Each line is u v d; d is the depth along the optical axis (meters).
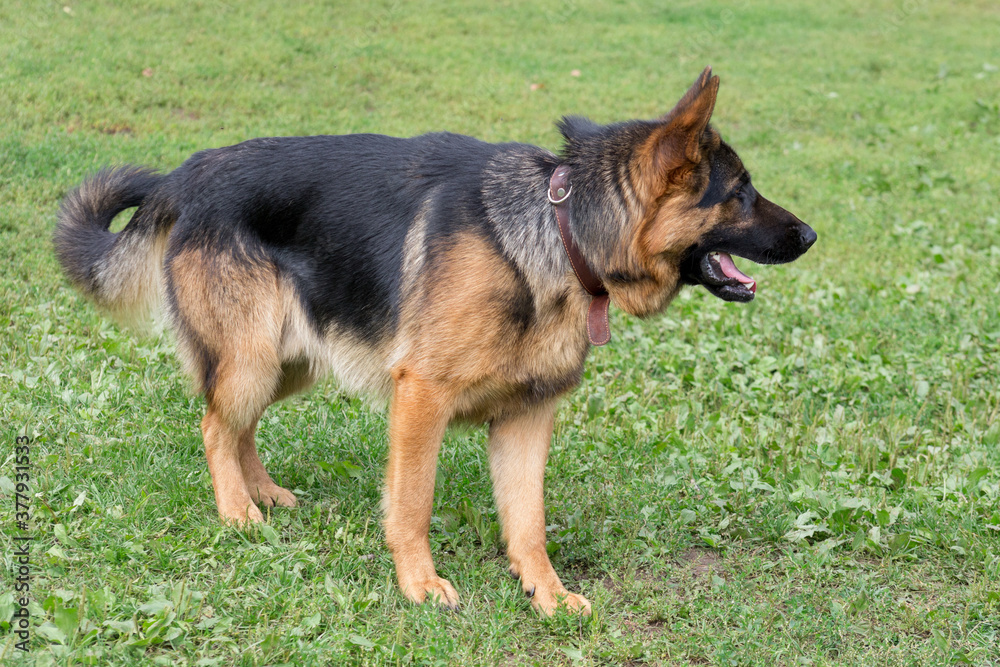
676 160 3.24
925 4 19.30
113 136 8.27
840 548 4.00
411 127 9.62
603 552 3.85
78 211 4.26
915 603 3.64
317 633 3.15
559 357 3.46
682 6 17.20
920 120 11.88
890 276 7.28
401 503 3.43
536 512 3.60
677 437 4.73
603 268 3.38
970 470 4.55
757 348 5.96
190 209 3.81
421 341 3.37
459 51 12.91
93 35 11.02
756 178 9.34
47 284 5.71
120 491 3.79
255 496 4.03
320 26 13.03
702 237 3.41
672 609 3.46
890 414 5.23
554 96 11.34
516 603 3.46
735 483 4.33
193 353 3.86
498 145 3.68
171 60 10.62
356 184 3.69
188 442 4.30
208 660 2.90
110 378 4.69
